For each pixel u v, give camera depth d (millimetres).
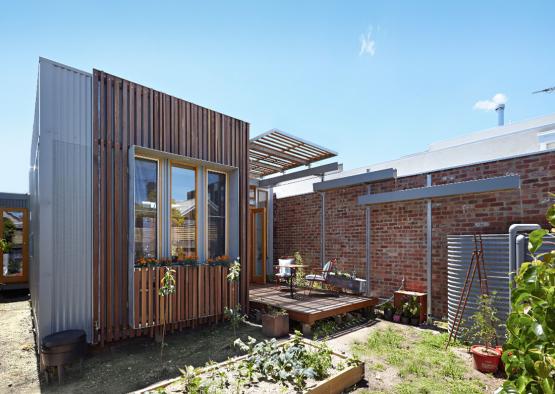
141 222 5129
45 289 4160
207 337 5207
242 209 6488
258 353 3783
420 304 6145
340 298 6871
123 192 4875
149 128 5266
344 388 3504
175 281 4941
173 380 3338
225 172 6391
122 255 4789
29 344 5066
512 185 5148
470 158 6980
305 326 5465
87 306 4461
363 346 4895
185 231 5664
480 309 4738
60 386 3646
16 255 10461
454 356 4461
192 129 5836
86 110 4648
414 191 6457
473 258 4941
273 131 7121
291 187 10062
